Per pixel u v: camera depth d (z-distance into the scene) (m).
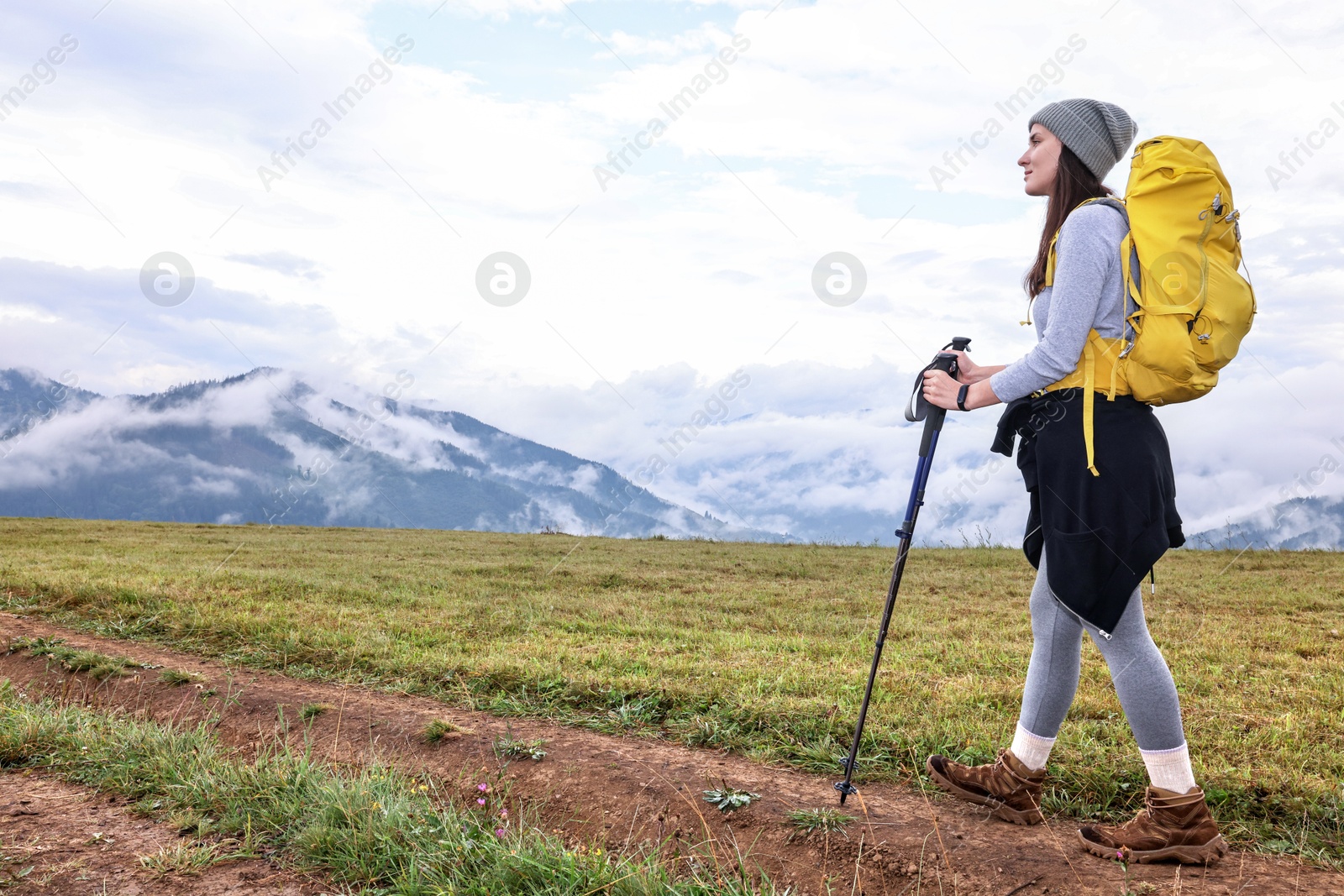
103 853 2.50
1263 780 2.89
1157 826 2.30
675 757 3.30
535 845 2.45
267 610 6.44
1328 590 8.37
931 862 2.34
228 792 2.89
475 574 9.73
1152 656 2.28
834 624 6.60
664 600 7.94
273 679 4.60
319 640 5.34
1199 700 4.20
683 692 4.13
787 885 2.39
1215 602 7.71
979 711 3.92
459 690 4.34
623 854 2.55
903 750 3.29
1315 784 2.84
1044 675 2.52
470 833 2.59
